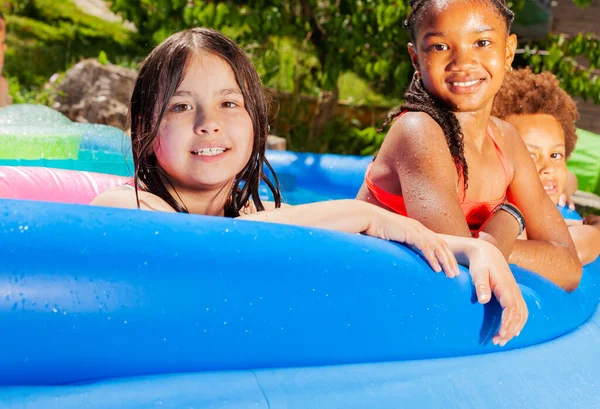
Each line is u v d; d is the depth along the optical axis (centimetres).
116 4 561
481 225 228
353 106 706
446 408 154
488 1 215
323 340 157
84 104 558
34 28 776
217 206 207
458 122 216
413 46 227
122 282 140
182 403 139
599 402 167
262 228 157
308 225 181
